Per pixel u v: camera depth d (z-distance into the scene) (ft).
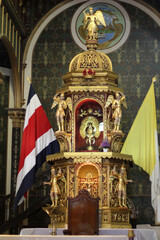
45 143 43.11
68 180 37.70
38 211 48.39
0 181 52.11
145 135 42.27
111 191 37.32
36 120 43.29
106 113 39.75
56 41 54.13
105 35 54.08
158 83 52.44
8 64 54.29
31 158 41.65
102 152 37.37
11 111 51.55
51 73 53.36
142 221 49.11
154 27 53.88
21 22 51.55
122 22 54.24
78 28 54.34
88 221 31.73
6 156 52.75
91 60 40.88
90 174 38.09
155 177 40.83
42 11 54.60
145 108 42.83
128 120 51.57
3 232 44.21
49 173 49.47
